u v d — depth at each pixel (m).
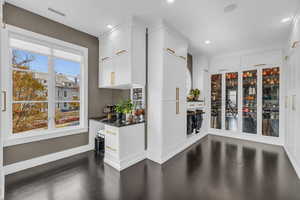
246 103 4.31
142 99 3.02
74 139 2.98
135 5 2.21
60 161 2.66
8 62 2.19
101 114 3.47
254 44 3.75
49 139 2.64
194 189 1.90
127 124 2.54
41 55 2.59
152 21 2.68
